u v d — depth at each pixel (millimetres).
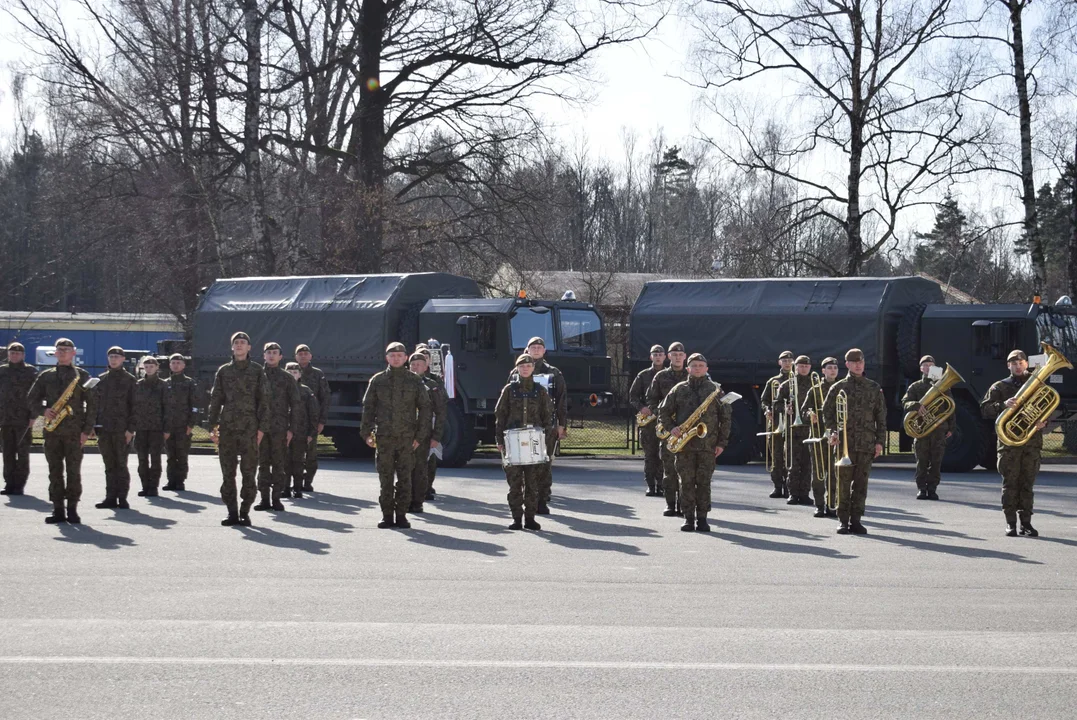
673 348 16797
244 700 6508
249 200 35281
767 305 25422
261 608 9055
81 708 6352
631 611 9000
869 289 24641
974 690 6766
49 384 14594
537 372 16109
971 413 23188
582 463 26016
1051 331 23516
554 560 11594
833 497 15172
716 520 15148
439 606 9164
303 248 36344
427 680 6941
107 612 8875
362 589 9898
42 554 11836
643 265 93938
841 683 6902
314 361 26219
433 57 36344
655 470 18234
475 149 36719
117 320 54375
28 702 6461
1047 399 13422
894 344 24547
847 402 13797
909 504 17188
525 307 24281
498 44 35781
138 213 37750
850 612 8992
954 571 10992
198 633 8164
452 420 24109
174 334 54375
